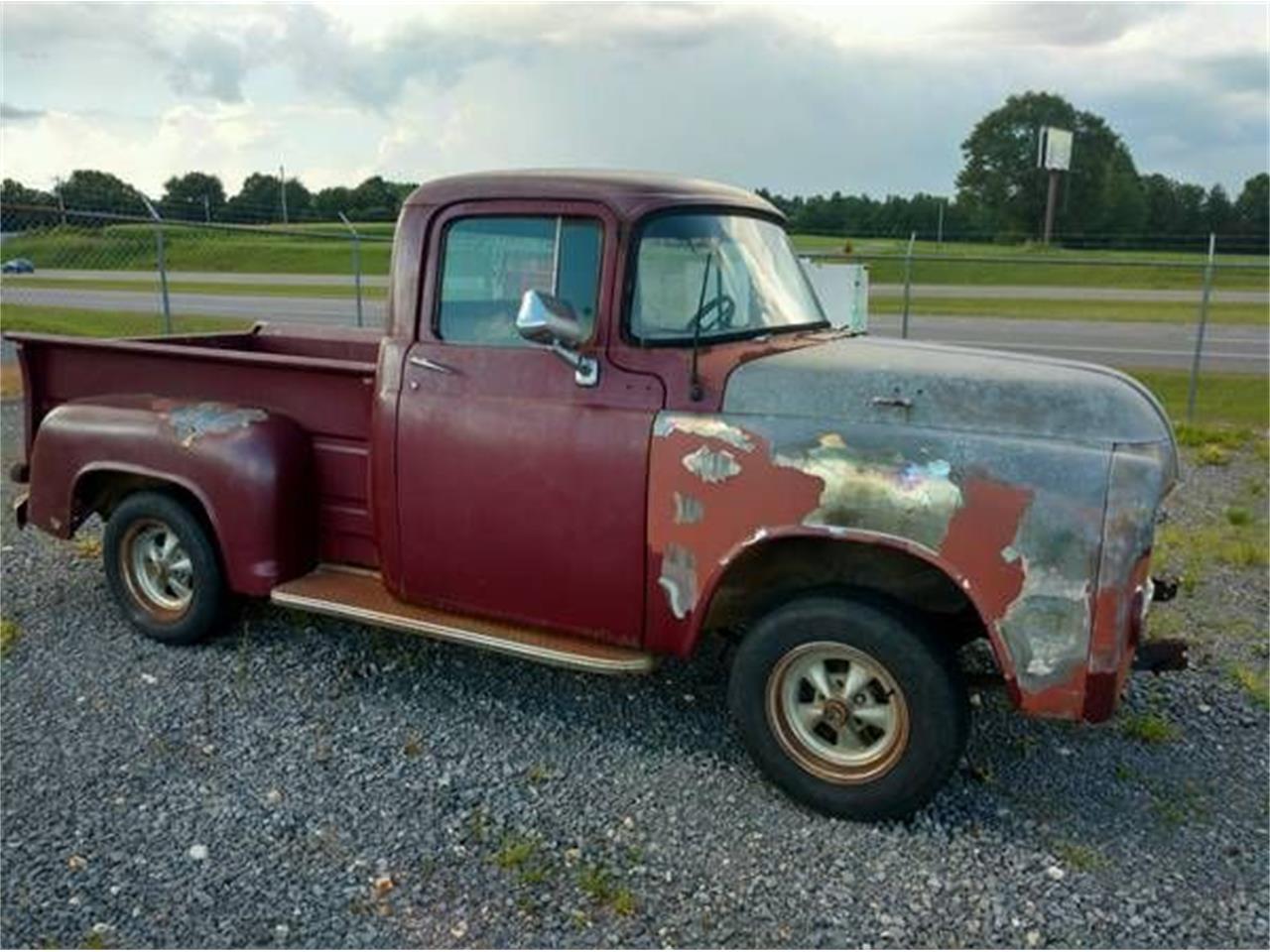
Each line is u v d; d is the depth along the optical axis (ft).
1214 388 45.27
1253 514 24.75
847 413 10.86
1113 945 9.46
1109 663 9.92
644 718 13.61
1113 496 9.86
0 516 22.52
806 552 11.48
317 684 14.44
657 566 11.69
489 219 12.54
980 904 9.98
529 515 12.34
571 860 10.61
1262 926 9.68
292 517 14.53
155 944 9.34
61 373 16.55
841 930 9.64
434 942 9.44
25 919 9.62
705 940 9.51
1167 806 11.64
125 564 15.88
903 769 10.87
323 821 11.23
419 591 13.47
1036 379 10.76
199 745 12.80
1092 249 158.10
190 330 60.70
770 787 11.97
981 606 10.21
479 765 12.42
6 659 15.17
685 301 12.07
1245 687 14.66
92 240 69.92
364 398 14.10
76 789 11.77
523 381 12.30
